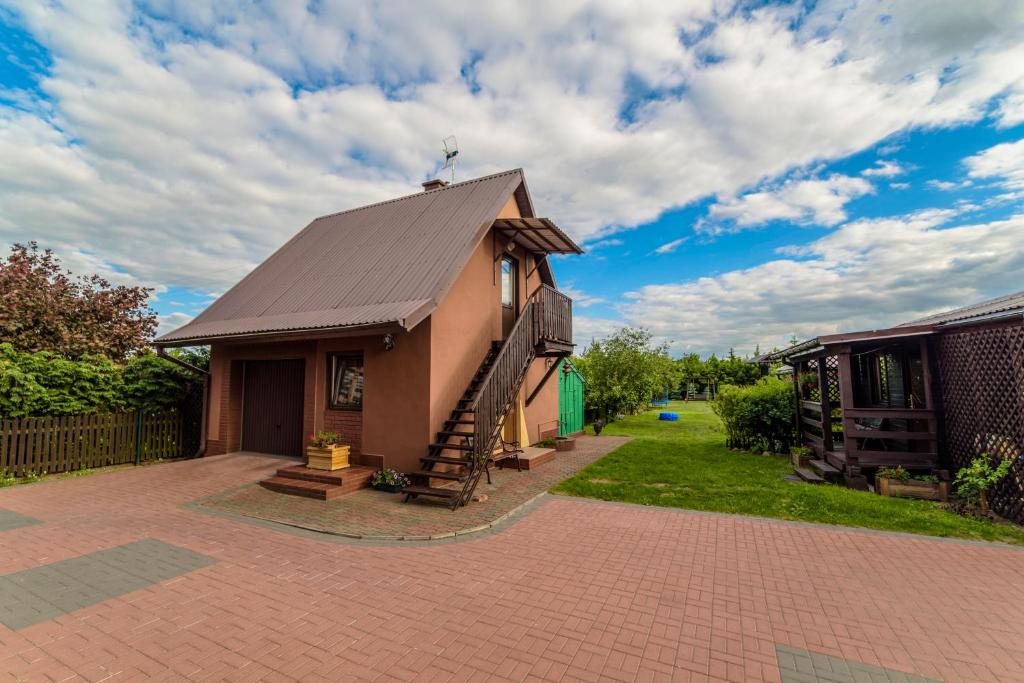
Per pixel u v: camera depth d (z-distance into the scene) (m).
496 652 3.22
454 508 6.80
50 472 9.01
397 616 3.73
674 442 14.30
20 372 8.90
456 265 8.47
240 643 3.30
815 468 9.13
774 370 16.73
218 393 10.83
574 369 16.39
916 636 3.47
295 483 7.76
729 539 5.64
